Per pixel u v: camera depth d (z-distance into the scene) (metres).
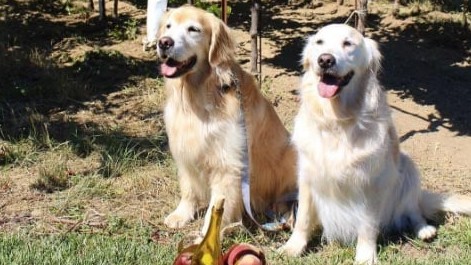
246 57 5.41
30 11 6.73
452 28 6.21
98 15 6.66
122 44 5.86
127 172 3.89
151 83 5.03
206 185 3.41
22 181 3.78
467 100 4.82
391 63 5.43
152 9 4.91
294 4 7.10
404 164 3.39
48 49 5.69
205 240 2.72
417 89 4.96
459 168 4.01
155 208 3.60
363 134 3.07
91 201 3.62
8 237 3.25
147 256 3.16
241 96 3.33
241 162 3.32
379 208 3.18
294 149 3.41
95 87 4.98
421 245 3.34
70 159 4.01
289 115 4.52
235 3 7.12
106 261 3.10
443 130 4.41
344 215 3.19
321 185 3.16
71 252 3.16
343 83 3.02
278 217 3.51
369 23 6.43
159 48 3.17
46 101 4.74
